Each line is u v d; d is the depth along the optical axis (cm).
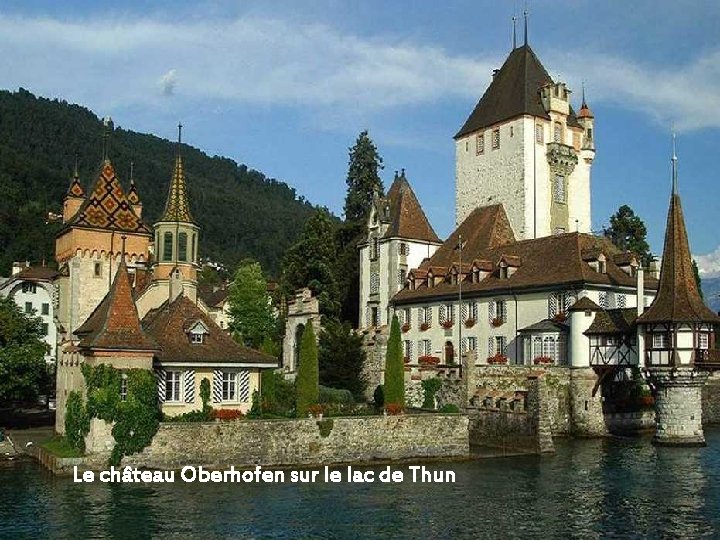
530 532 3581
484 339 7706
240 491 4344
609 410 6675
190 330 5353
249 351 5500
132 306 4800
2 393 6284
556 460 5394
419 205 9400
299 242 10356
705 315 6022
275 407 5744
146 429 4647
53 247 16638
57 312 7906
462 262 8569
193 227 6788
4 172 19425
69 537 3431
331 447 5122
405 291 8769
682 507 4041
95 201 7394
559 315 6906
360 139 11062
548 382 6438
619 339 6372
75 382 5144
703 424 7712
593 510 3981
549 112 9138
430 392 6862
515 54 9600
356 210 10881
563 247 7462
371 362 7506
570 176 9275
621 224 11381
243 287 9669
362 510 3950
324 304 9362
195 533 3516
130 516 3778
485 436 6172
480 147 9506
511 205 9050
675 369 5950
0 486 4362
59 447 5006
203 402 5253
